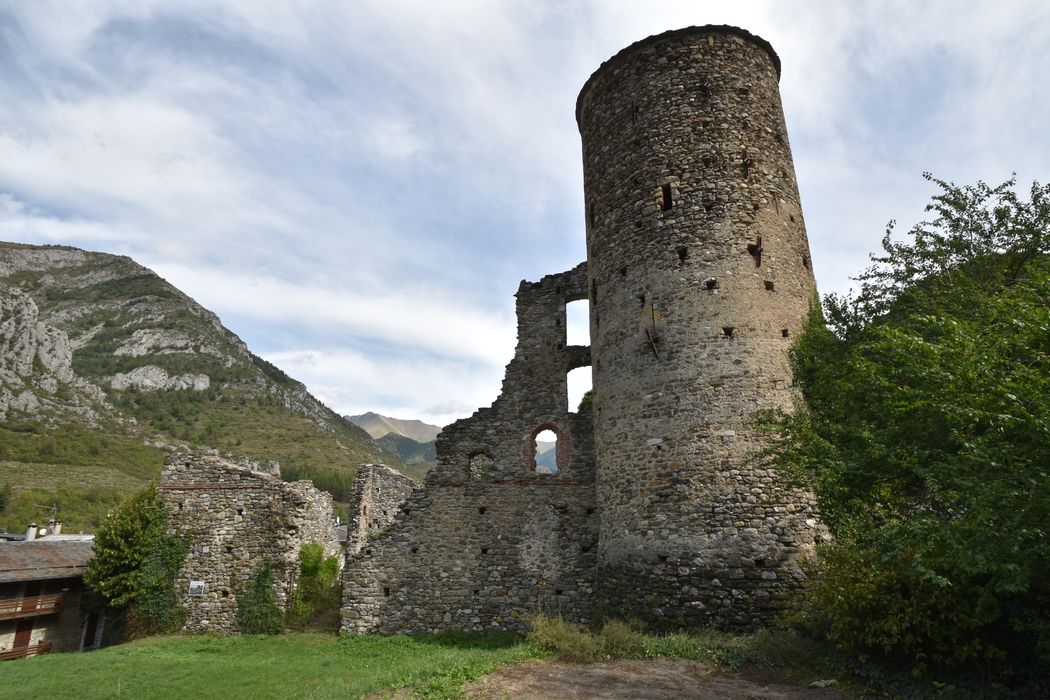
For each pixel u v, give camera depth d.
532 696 9.00
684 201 16.05
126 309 179.38
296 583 20.69
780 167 16.92
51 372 106.69
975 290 13.24
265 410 133.38
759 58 17.95
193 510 21.44
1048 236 14.30
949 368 9.34
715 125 16.61
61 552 26.06
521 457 20.16
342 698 9.57
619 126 17.91
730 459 13.79
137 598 20.34
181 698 12.48
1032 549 7.03
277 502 21.27
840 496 10.97
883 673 9.33
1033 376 7.73
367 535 23.27
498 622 18.59
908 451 9.99
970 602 8.59
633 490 14.73
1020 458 7.75
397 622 19.02
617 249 16.92
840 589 9.94
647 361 15.36
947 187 16.48
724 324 14.82
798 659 10.50
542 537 19.23
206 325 179.12
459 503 19.92
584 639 11.59
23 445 79.56
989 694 8.20
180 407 121.38
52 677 14.55
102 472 76.31
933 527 8.25
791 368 14.76
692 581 13.16
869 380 11.16
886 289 15.90
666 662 10.92
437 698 8.97
